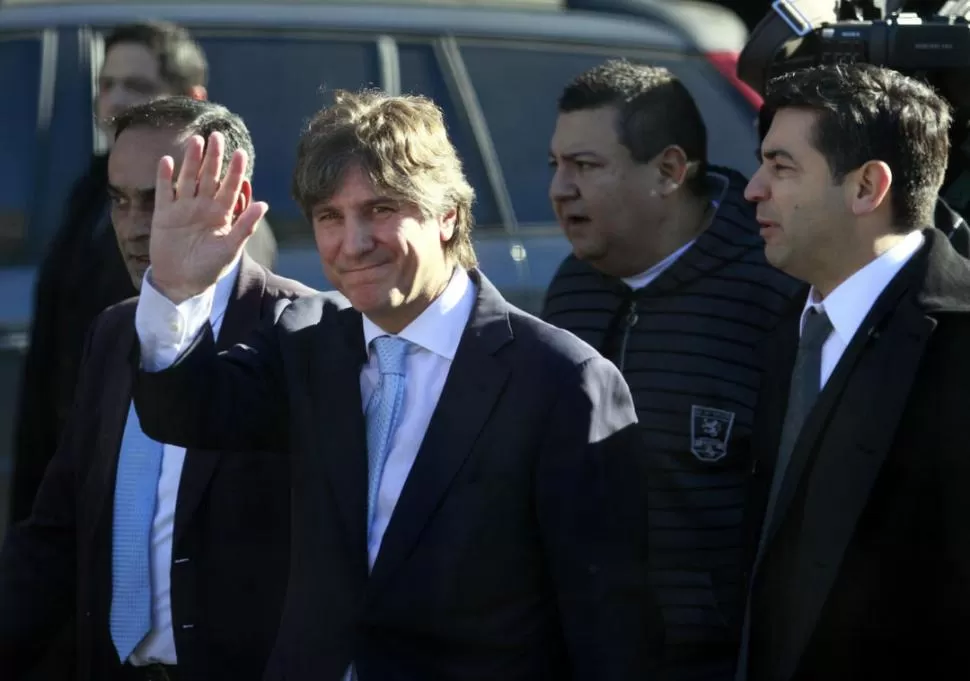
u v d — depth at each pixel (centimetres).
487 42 1709
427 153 884
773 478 986
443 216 902
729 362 1156
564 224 1232
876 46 1112
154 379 884
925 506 888
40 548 1118
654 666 912
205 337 902
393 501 901
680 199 1217
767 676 926
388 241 876
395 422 909
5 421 1508
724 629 1122
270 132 1636
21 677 1115
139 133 1122
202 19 1659
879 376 900
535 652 894
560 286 1267
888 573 892
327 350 937
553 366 897
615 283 1222
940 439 882
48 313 1300
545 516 886
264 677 921
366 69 1669
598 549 888
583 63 1730
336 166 870
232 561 1038
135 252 1130
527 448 885
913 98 941
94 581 1069
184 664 1039
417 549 880
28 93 1611
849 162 933
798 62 1184
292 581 927
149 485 1064
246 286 1093
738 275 1178
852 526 892
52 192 1580
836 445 906
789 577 921
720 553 1137
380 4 1716
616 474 902
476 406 890
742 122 1733
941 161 952
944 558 884
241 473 1038
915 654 898
